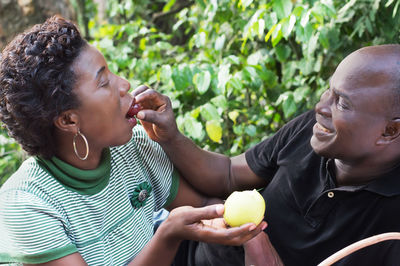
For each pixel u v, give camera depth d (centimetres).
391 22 222
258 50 258
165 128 154
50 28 124
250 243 148
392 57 127
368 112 128
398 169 137
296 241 153
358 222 141
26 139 129
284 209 156
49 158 133
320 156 151
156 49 284
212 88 224
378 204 138
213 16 251
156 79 248
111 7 369
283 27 200
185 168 166
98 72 126
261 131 247
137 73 276
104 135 133
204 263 173
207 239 131
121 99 134
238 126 230
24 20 314
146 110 149
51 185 132
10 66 122
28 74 120
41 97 122
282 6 206
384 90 126
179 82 226
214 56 255
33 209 128
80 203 136
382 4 222
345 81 130
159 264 140
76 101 125
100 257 140
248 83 228
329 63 241
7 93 123
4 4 309
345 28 240
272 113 248
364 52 131
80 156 135
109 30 303
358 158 136
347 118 130
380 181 137
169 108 156
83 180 135
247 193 133
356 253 142
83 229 137
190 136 229
